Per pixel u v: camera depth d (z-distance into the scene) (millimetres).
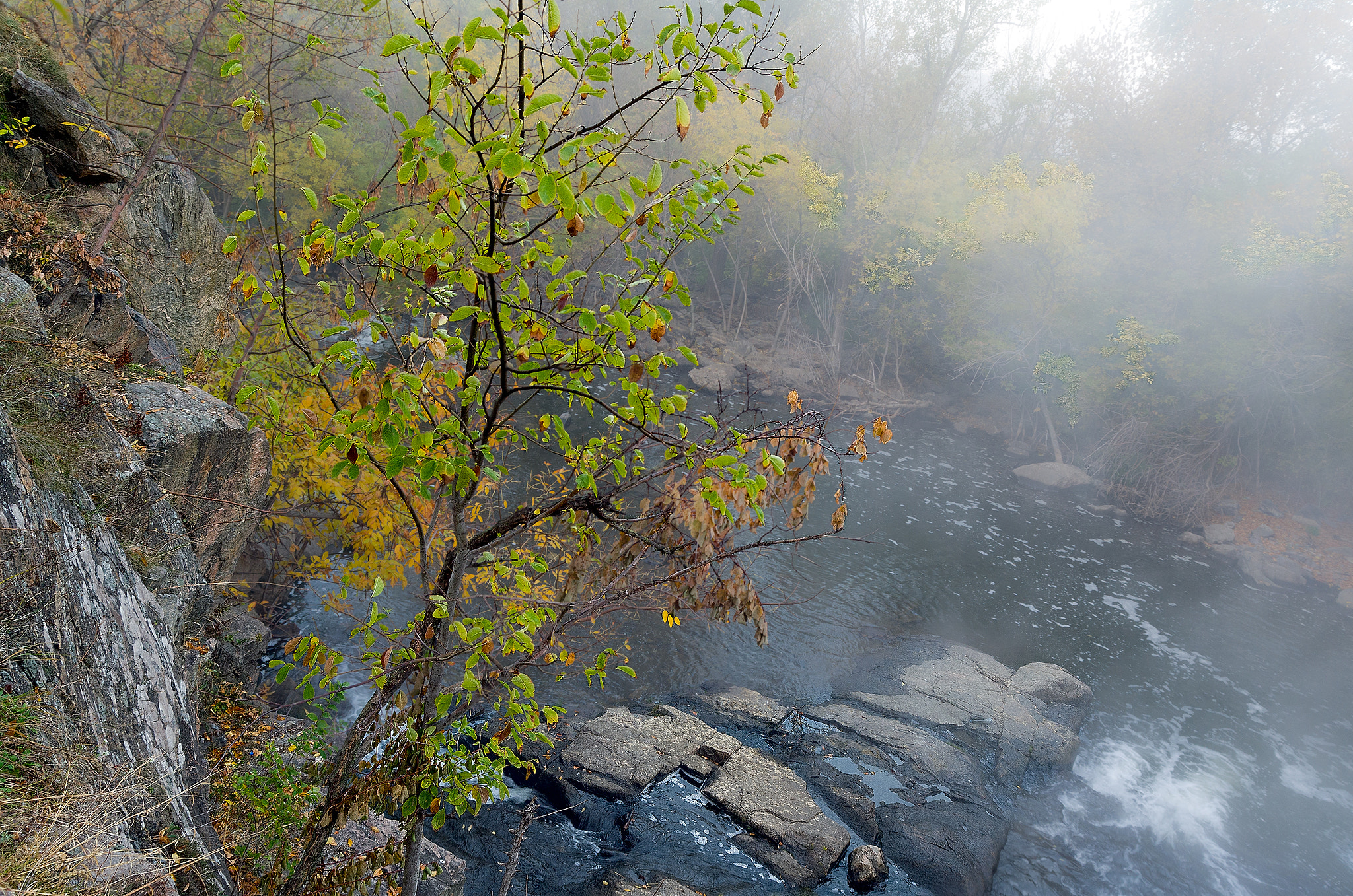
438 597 3238
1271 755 14188
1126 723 14789
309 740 6520
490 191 2807
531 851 9445
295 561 12172
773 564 19406
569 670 13414
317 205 2982
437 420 3281
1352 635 20016
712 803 10523
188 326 8969
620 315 3041
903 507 25781
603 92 2770
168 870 2926
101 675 3529
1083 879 10523
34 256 5770
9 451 3465
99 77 9000
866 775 11742
